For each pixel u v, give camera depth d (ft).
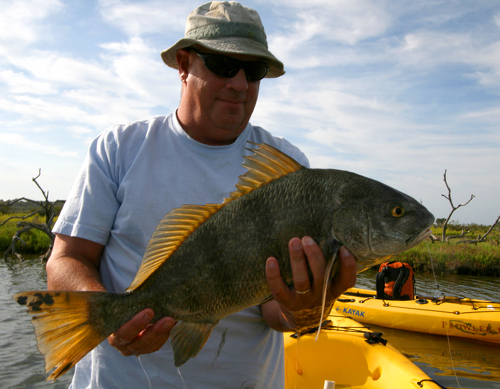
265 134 2.91
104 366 2.39
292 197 2.17
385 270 11.50
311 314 2.16
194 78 2.51
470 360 8.44
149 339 2.03
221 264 2.17
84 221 2.39
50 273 2.33
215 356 2.40
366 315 10.67
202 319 2.20
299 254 1.98
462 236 32.58
